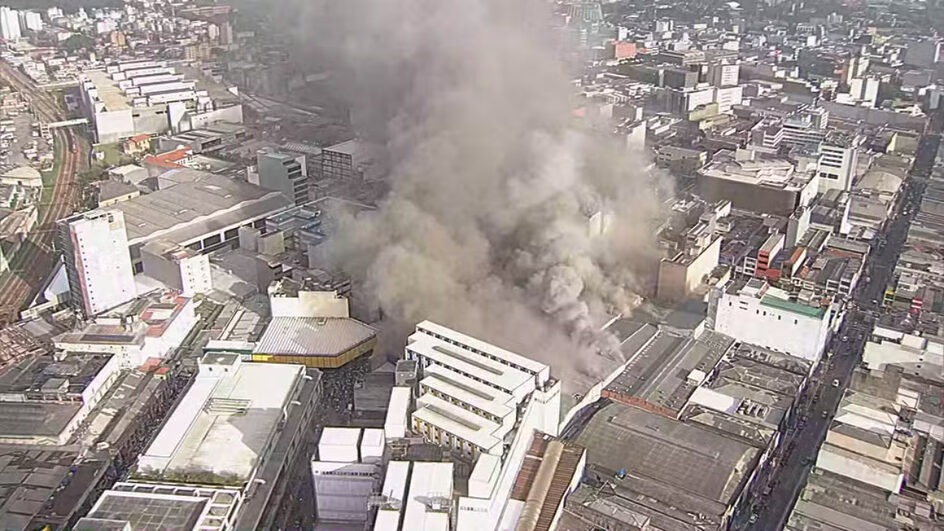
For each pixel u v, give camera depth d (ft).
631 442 369.71
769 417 391.45
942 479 343.67
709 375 427.74
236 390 392.06
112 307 481.05
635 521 316.40
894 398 398.01
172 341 452.35
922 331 451.12
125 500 308.40
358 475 334.03
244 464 340.39
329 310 473.26
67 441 370.32
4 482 339.16
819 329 437.58
